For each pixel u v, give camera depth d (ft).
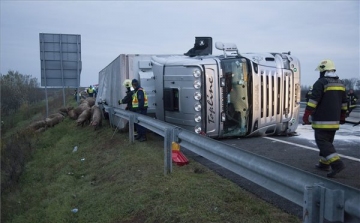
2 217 25.54
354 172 20.36
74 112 62.75
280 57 33.40
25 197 28.84
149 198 18.34
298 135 35.12
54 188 27.37
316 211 9.20
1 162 39.27
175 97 31.65
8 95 125.18
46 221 21.63
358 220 8.30
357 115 49.21
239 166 13.73
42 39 70.90
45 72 71.61
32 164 38.86
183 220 15.21
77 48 72.69
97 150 35.12
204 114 30.07
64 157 37.24
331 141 19.74
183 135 19.20
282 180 10.80
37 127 59.52
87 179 27.07
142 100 33.42
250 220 14.28
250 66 30.86
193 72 29.96
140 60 37.91
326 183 9.16
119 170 25.13
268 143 30.27
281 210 15.12
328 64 19.40
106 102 51.88
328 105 19.01
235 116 30.96
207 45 37.45
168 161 20.97
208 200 16.52
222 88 30.45
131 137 32.53
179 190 18.15
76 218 20.40
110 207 19.47
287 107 33.50
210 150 15.65
